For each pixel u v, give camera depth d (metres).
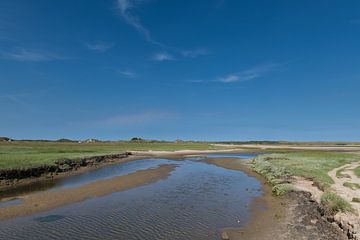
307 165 45.56
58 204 25.17
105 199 27.19
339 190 25.03
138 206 24.80
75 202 25.92
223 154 96.88
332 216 18.91
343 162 51.09
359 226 16.55
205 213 22.86
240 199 27.52
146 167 55.75
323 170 39.22
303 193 26.67
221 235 18.28
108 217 21.64
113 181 37.03
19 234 18.17
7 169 35.78
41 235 18.06
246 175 43.66
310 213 21.19
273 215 22.05
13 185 34.62
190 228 19.50
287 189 28.72
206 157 83.56
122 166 58.03
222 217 21.84
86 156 60.94
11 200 26.48
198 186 34.25
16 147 82.94
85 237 17.84
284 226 19.33
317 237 17.00
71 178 41.00
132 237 17.92
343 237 16.48
